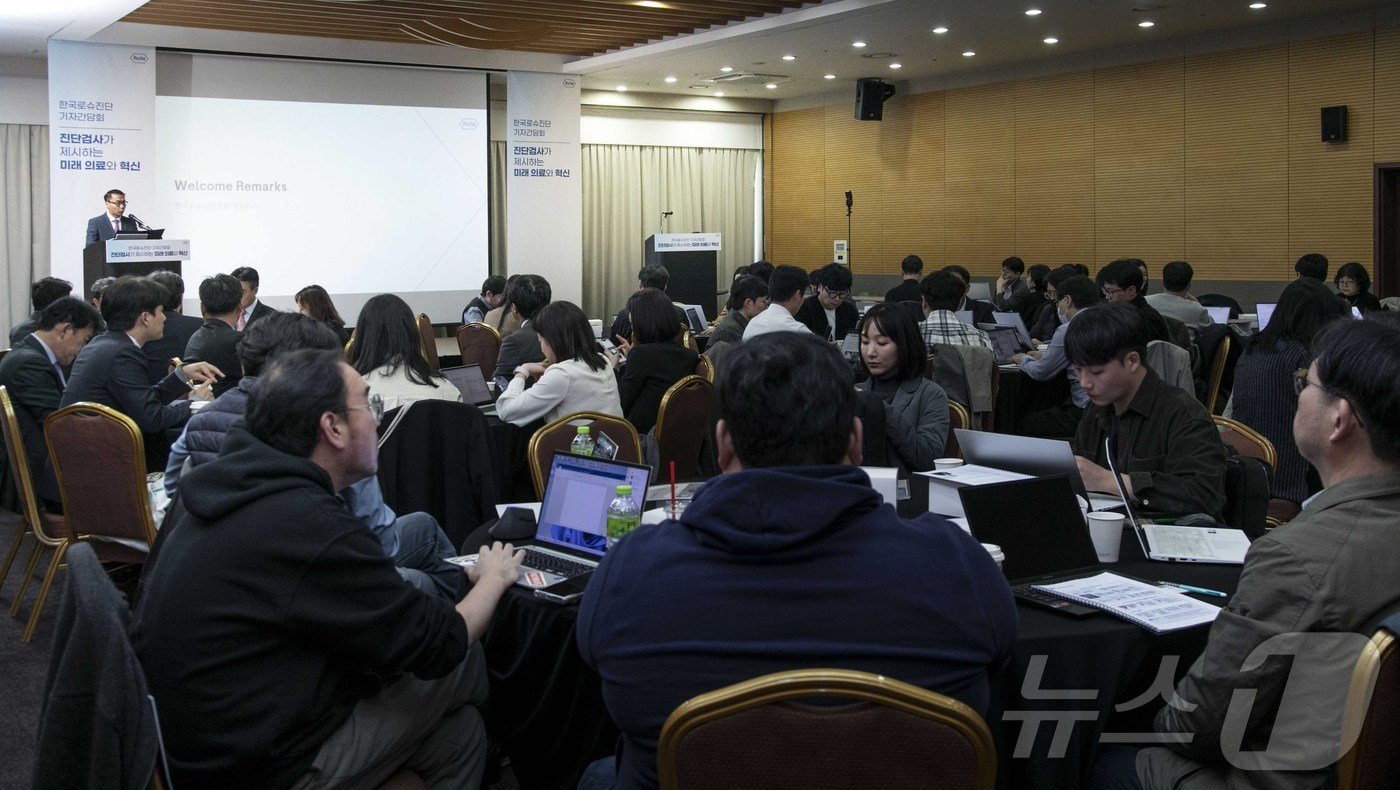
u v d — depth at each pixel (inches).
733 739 49.0
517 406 155.9
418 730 74.4
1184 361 187.9
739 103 579.2
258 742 64.9
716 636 51.6
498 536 99.5
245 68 401.1
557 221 452.1
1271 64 388.5
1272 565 60.6
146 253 277.7
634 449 137.8
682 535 54.5
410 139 436.5
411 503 131.0
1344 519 59.6
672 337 185.2
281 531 65.1
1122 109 437.4
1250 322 339.9
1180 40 414.9
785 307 219.9
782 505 51.9
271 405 69.7
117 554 141.1
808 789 49.3
